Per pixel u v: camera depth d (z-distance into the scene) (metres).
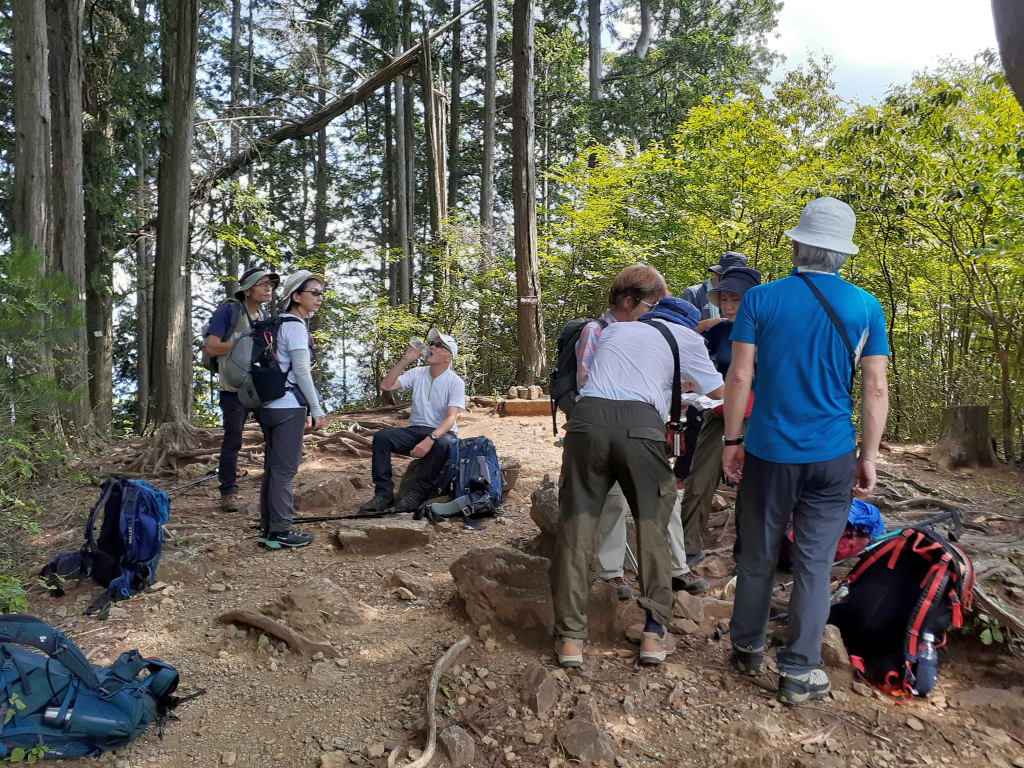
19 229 7.30
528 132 11.61
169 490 6.14
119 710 2.55
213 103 26.27
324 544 4.71
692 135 11.02
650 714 2.77
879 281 9.41
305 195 29.92
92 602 3.80
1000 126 7.06
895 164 7.75
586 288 12.72
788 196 9.57
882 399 2.76
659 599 3.09
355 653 3.27
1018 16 2.35
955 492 5.89
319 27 21.30
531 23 11.51
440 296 13.84
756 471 2.89
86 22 12.01
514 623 3.46
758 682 3.00
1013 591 3.58
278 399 4.56
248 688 2.97
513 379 13.62
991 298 7.71
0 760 2.35
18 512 4.86
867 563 3.20
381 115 29.48
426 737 2.59
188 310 12.73
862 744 2.59
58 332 5.37
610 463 3.06
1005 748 2.57
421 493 5.34
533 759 2.51
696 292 4.65
